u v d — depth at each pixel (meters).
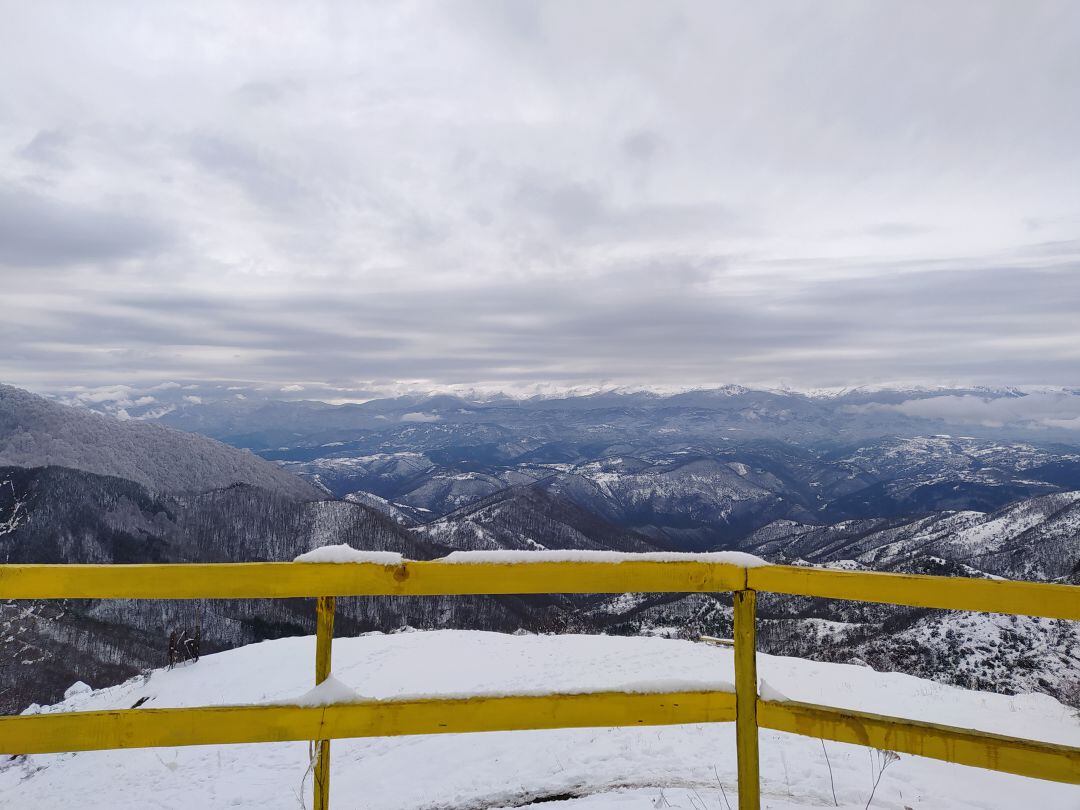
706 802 3.75
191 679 14.98
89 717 2.00
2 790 9.15
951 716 7.53
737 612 2.18
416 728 2.05
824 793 3.99
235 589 2.02
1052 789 3.91
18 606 76.00
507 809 4.36
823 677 9.85
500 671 11.50
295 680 13.15
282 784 6.33
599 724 2.10
